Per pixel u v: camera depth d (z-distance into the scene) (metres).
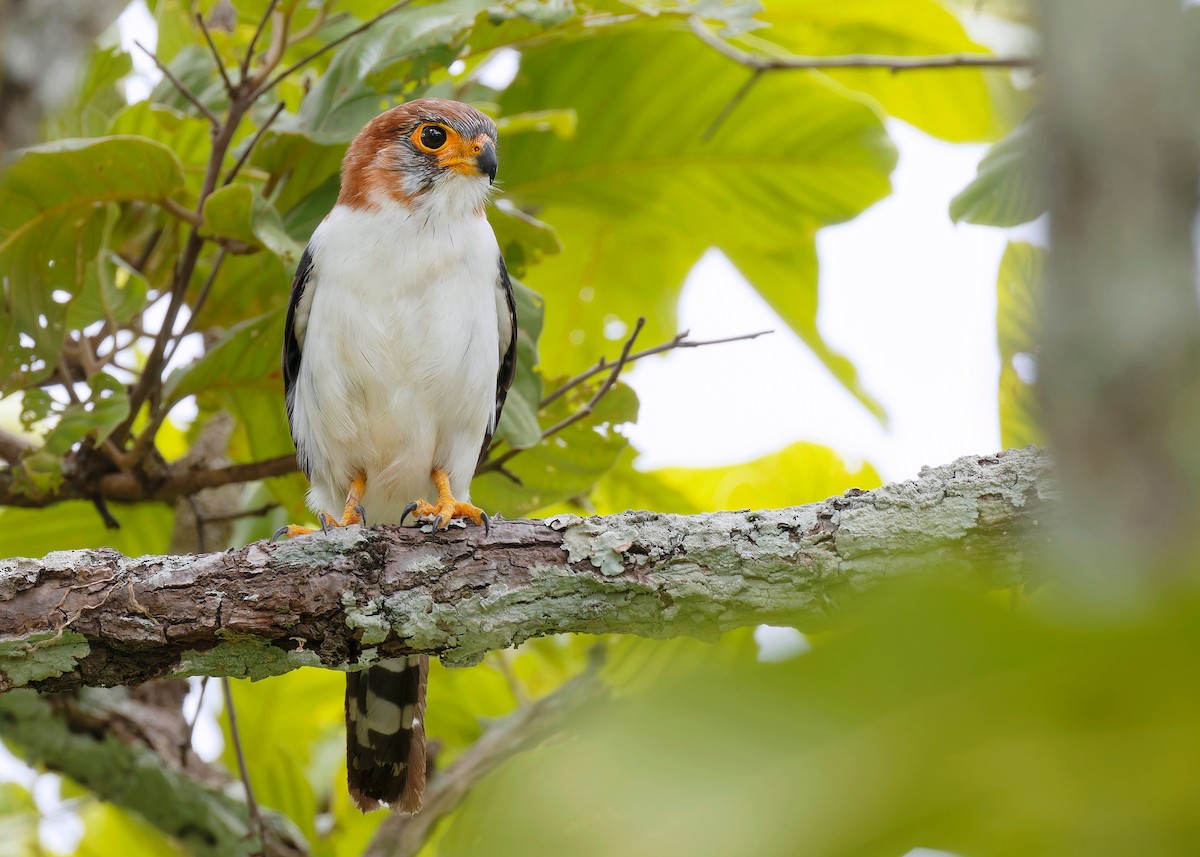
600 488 12.21
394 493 9.30
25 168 8.34
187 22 10.98
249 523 11.21
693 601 6.59
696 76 11.56
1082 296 1.81
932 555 6.45
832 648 1.87
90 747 10.06
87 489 9.62
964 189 8.50
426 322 8.68
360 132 9.17
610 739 1.88
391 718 8.88
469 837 2.54
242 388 9.66
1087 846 1.83
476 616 6.61
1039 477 6.43
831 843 1.78
